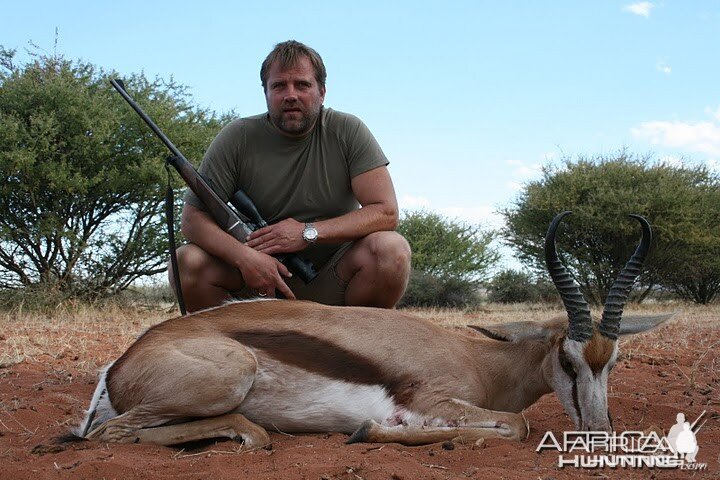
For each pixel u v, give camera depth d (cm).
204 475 346
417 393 438
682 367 704
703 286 2372
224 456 377
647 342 916
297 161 557
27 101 1497
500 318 1525
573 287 439
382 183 557
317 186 559
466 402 445
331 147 557
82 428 420
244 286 570
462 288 2281
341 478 344
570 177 2261
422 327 468
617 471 368
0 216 1481
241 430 406
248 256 520
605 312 436
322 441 418
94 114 1505
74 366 680
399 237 550
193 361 406
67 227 1541
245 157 558
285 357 428
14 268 1514
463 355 466
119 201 1566
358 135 558
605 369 432
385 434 414
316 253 563
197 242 548
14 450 397
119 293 1591
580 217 2161
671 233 2103
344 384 431
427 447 406
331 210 567
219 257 544
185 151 1588
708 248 2216
